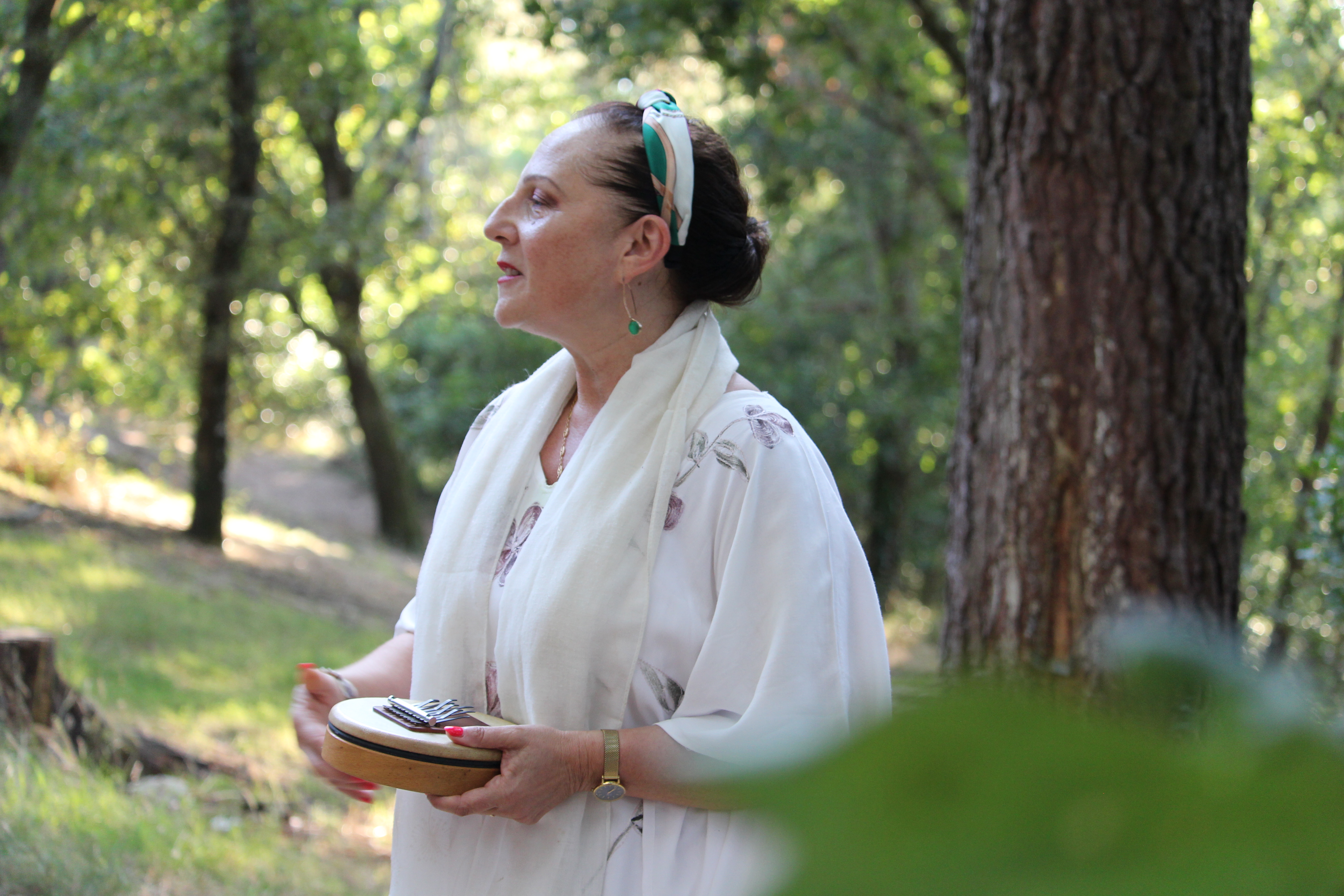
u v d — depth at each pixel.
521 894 1.42
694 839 1.41
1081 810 0.18
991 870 0.17
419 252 15.79
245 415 15.30
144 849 3.64
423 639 1.60
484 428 1.79
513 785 1.34
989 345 3.55
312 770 1.64
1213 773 0.18
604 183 1.57
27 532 9.75
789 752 0.19
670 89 13.06
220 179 12.17
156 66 10.32
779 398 16.91
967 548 3.59
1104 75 3.29
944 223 14.45
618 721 1.46
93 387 14.23
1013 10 3.43
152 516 13.15
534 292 1.59
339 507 21.97
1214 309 3.29
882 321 15.62
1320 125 7.58
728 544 1.46
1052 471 3.32
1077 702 0.21
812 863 0.18
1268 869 0.18
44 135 8.40
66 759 4.20
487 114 17.02
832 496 1.54
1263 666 0.22
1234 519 3.32
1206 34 3.28
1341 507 4.60
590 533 1.48
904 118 12.86
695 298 1.66
